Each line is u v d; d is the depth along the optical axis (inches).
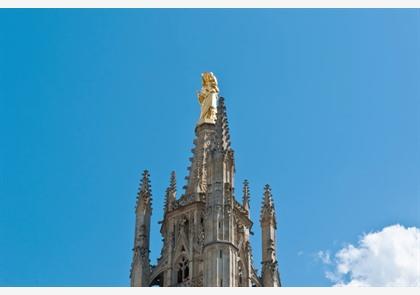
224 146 3491.6
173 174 3786.9
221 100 3666.3
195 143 3902.6
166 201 3695.9
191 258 3368.6
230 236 3198.8
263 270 3548.2
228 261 3120.1
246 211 3602.4
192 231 3464.6
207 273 3090.6
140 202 3644.2
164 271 3422.7
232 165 3457.2
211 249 3144.7
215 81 4138.8
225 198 3307.1
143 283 3388.3
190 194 3617.1
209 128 3937.0
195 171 3757.4
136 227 3570.4
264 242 3631.9
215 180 3361.2
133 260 3462.1
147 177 3722.9
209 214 3260.3
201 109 4042.8
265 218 3700.8
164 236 3604.8
